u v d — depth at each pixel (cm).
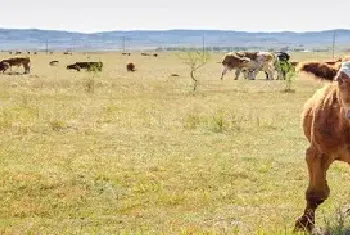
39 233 1094
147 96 3794
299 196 1330
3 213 1212
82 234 1088
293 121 2531
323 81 982
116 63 9881
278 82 5206
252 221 1145
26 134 2144
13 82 4891
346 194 1341
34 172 1530
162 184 1434
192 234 1051
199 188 1412
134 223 1151
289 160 1720
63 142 2000
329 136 956
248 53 5938
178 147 1930
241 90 4275
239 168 1606
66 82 4950
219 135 2159
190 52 6575
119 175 1508
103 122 2491
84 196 1334
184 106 3180
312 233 1020
